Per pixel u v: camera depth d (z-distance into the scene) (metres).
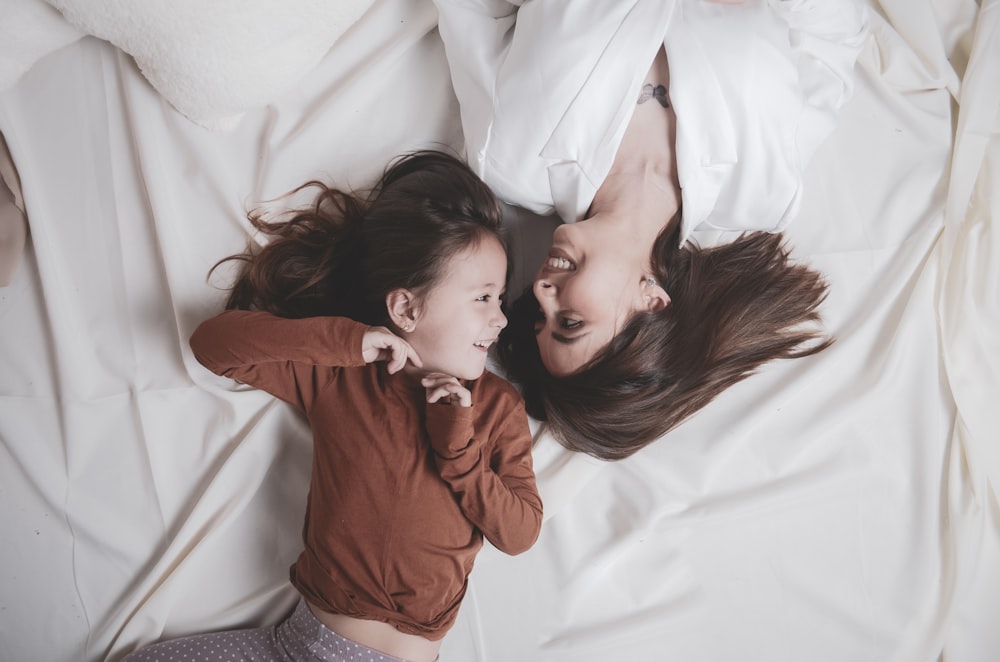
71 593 1.30
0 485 1.29
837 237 1.44
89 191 1.33
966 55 1.49
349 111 1.38
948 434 1.41
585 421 1.27
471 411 1.14
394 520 1.15
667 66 1.23
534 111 1.21
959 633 1.36
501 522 1.17
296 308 1.33
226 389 1.32
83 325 1.32
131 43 1.22
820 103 1.33
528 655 1.35
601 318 1.18
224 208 1.34
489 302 1.19
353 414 1.20
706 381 1.32
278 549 1.35
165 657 1.22
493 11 1.29
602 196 1.26
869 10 1.47
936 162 1.46
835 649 1.36
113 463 1.32
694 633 1.37
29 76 1.32
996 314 1.40
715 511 1.37
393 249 1.22
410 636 1.18
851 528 1.39
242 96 1.27
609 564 1.37
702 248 1.39
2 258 1.28
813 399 1.41
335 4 1.26
